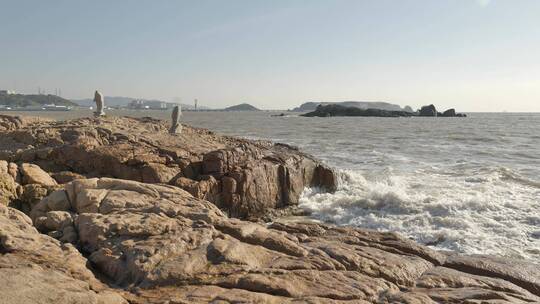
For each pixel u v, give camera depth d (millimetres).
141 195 8367
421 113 158125
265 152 17266
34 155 14078
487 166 24047
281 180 16000
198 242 6363
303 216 14922
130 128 19188
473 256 7891
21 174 11336
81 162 13898
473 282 6516
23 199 10664
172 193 8578
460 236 11648
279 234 7453
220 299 4938
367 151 32719
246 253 6223
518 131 59688
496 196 16156
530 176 21422
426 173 22109
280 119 113312
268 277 5613
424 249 7902
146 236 6508
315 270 6070
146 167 13508
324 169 18078
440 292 5922
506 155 30516
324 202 15961
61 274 5160
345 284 5691
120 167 13578
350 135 50469
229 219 7766
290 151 18688
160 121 24172
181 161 14320
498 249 10719
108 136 16438
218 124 76125
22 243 5789
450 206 14281
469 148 35500
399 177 20609
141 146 14969
